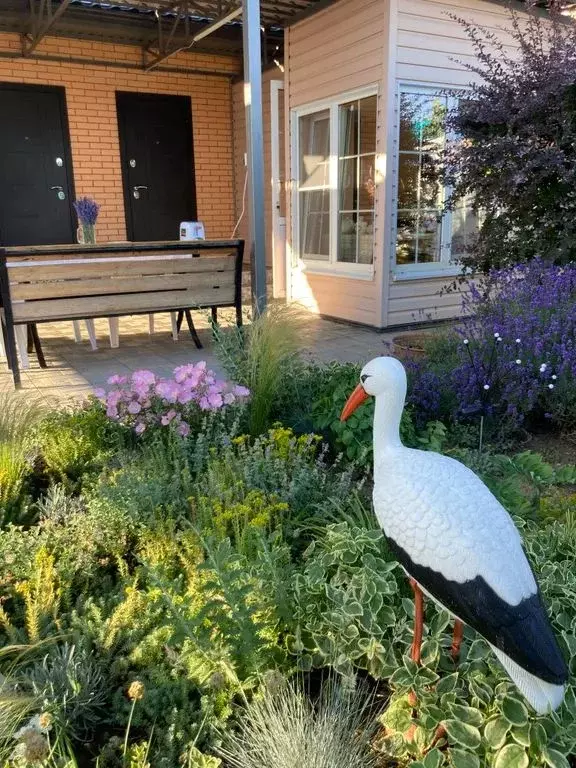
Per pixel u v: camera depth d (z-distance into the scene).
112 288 4.96
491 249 5.31
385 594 1.85
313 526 2.37
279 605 1.86
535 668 1.26
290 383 3.62
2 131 9.24
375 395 1.71
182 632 1.73
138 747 1.55
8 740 1.51
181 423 3.07
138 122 10.15
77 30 8.90
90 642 1.90
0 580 2.16
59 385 4.70
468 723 1.49
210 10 7.72
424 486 1.48
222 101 10.78
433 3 5.98
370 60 6.09
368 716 1.72
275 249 8.36
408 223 6.51
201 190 10.96
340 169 6.85
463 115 5.12
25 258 5.84
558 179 4.72
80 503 2.67
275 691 1.61
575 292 4.02
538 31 5.30
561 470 2.98
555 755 1.40
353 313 6.91
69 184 9.85
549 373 3.47
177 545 2.31
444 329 5.04
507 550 1.38
